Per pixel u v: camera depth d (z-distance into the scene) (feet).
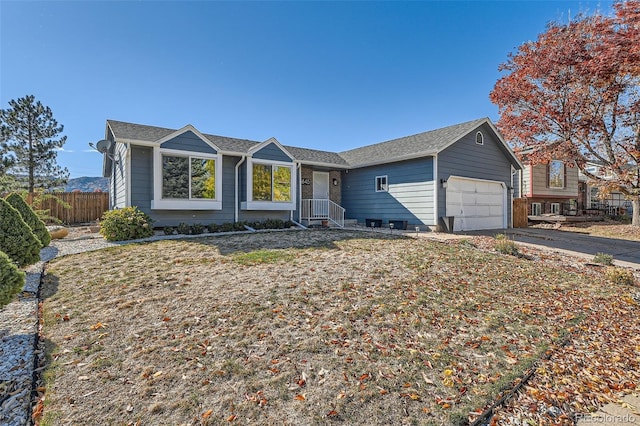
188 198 35.73
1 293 11.02
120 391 8.48
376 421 7.80
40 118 59.26
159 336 11.26
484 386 9.46
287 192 44.01
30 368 9.42
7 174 54.75
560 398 9.30
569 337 13.20
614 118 41.42
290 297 14.83
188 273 18.19
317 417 7.80
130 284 16.26
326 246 26.61
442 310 14.60
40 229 24.59
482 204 46.91
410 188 43.65
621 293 19.07
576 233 45.62
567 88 41.22
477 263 23.07
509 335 12.87
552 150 45.88
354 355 10.60
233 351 10.46
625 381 10.44
